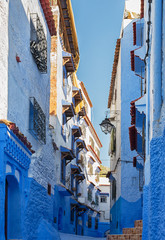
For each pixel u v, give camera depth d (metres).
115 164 28.67
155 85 11.28
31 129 14.04
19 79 12.83
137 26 17.81
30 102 14.32
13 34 12.14
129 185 24.33
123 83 26.17
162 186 10.10
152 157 10.98
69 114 27.53
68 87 29.39
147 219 12.64
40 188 15.31
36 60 15.23
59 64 25.05
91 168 44.97
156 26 11.48
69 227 28.23
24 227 12.66
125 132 25.31
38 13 16.22
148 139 13.44
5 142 10.35
